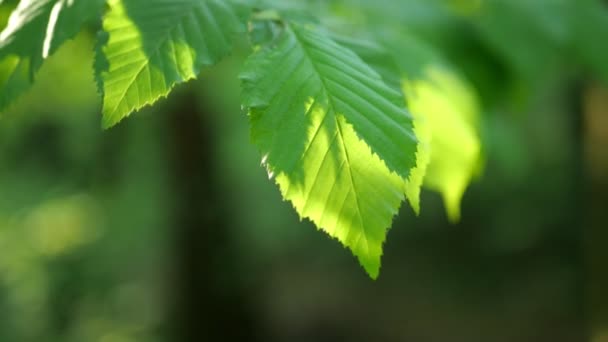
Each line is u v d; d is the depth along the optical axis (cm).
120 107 101
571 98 867
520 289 1177
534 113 907
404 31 196
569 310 1098
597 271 431
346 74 105
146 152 823
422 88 163
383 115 101
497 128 246
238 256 829
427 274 1282
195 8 110
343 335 1162
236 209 1002
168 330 834
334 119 100
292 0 157
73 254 980
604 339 428
